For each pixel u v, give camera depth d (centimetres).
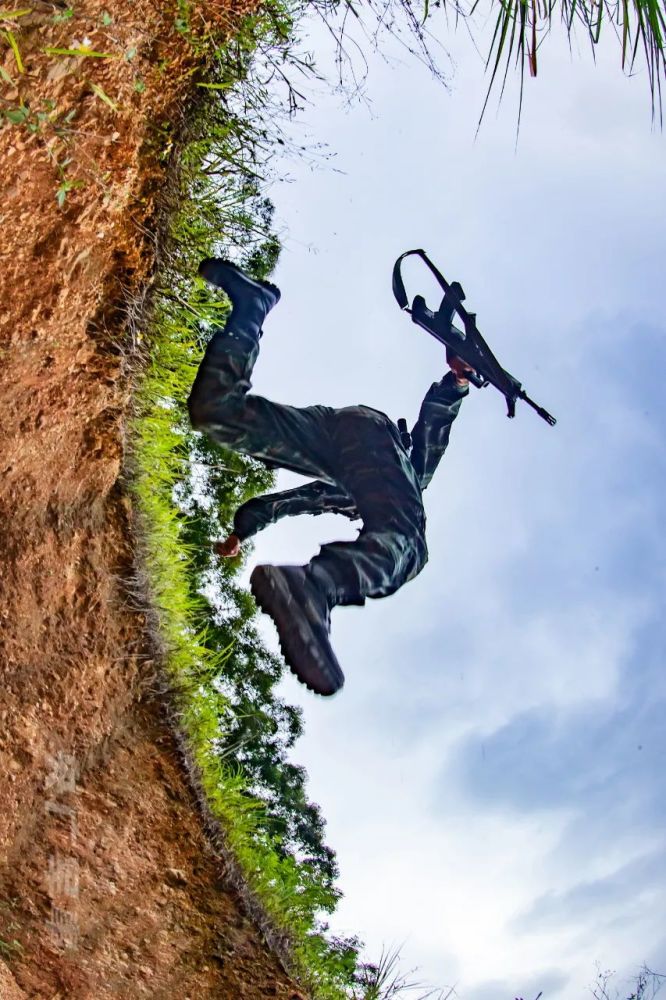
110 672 422
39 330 352
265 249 513
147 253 383
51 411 374
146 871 422
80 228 349
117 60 338
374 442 367
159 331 405
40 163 324
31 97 310
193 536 713
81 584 411
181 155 388
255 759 748
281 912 459
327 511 391
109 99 328
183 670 455
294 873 482
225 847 445
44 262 343
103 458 406
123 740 427
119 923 410
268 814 741
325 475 364
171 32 364
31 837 396
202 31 376
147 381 409
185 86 379
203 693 463
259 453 350
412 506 365
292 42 410
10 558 383
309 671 307
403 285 401
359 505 362
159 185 380
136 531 433
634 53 289
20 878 391
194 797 441
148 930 415
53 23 308
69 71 321
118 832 418
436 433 406
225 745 653
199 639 472
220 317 449
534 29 284
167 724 440
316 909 494
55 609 403
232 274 336
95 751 417
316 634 309
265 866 467
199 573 720
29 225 332
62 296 354
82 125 333
